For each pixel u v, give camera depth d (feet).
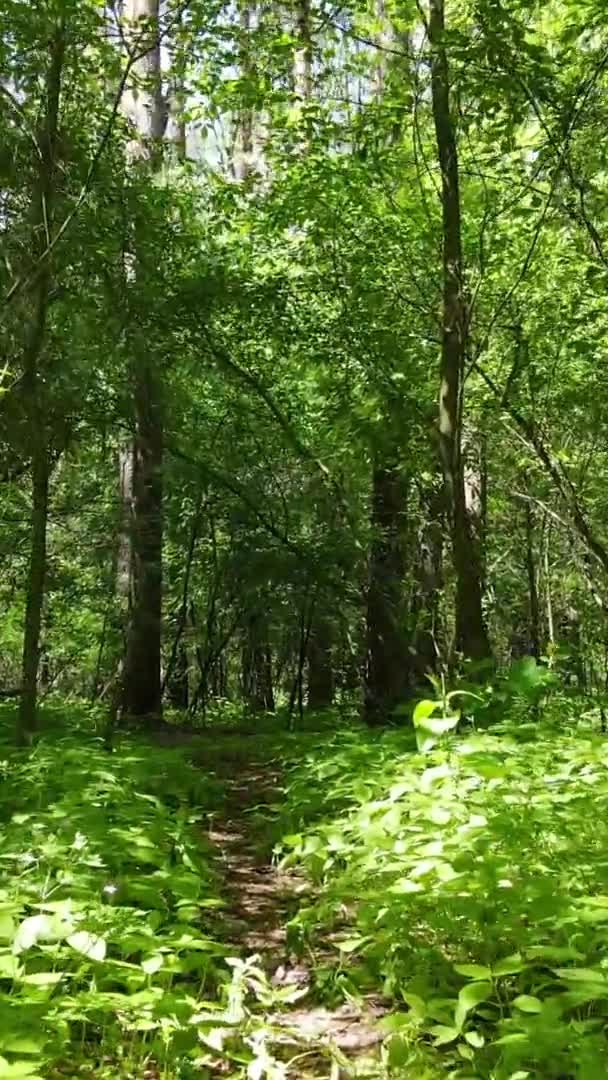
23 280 26.58
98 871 14.20
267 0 31.68
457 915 11.74
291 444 42.63
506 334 35.91
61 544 47.29
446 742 19.34
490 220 32.22
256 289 36.73
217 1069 10.49
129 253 32.50
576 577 47.39
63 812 16.16
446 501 31.89
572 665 51.62
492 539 56.95
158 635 43.11
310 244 37.70
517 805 14.69
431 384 36.37
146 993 9.82
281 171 36.86
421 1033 10.52
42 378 27.99
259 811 23.71
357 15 32.91
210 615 50.31
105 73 29.96
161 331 35.19
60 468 45.85
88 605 48.11
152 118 43.52
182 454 42.14
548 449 38.27
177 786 23.67
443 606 42.37
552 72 27.84
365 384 35.63
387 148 34.86
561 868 12.96
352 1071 10.09
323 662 53.01
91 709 44.21
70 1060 10.07
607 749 20.33
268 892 17.16
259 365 42.14
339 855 15.12
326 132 33.32
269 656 57.62
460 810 14.33
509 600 60.13
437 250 34.32
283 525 43.37
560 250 34.19
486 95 28.58
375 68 37.73
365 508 43.68
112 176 30.40
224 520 46.26
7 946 10.64
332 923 14.70
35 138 27.02
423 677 40.37
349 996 11.71
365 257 36.24
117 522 43.14
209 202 39.27
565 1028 8.53
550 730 24.50
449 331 30.12
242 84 32.22
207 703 59.62
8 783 19.89
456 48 27.35
